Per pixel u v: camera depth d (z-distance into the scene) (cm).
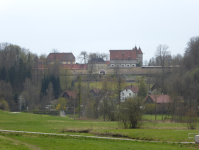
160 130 6034
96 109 12056
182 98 13150
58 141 4488
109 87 15812
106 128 6700
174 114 10869
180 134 5341
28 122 7631
